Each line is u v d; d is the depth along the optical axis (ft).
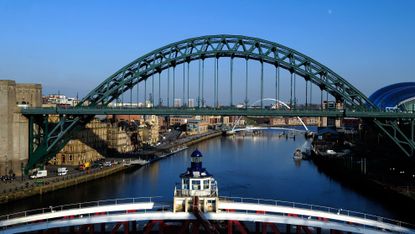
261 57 376.68
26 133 383.45
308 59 371.15
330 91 369.91
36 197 317.42
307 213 148.97
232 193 338.95
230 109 370.32
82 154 470.39
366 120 364.58
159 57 387.55
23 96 409.49
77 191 345.31
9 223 146.00
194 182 151.64
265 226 146.82
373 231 142.00
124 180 403.75
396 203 303.07
